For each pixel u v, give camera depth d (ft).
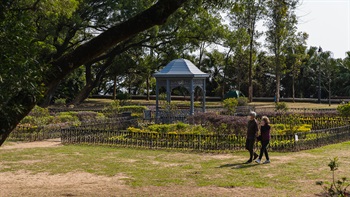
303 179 33.83
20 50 17.67
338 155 47.37
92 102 173.78
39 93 18.37
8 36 17.61
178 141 54.03
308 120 80.94
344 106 86.69
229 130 61.16
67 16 107.04
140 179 34.53
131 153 50.03
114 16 129.90
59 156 47.62
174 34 144.87
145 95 217.15
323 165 40.27
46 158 46.19
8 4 19.52
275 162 42.78
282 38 159.63
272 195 28.40
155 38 151.74
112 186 31.83
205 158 46.06
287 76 220.84
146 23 19.24
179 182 33.19
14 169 39.68
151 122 92.43
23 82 17.35
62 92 173.47
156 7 19.22
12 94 17.92
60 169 39.55
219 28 146.41
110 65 166.61
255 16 154.30
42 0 62.54
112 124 76.95
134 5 130.11
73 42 146.51
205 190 30.17
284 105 112.27
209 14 144.05
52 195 28.45
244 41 152.15
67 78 164.76
